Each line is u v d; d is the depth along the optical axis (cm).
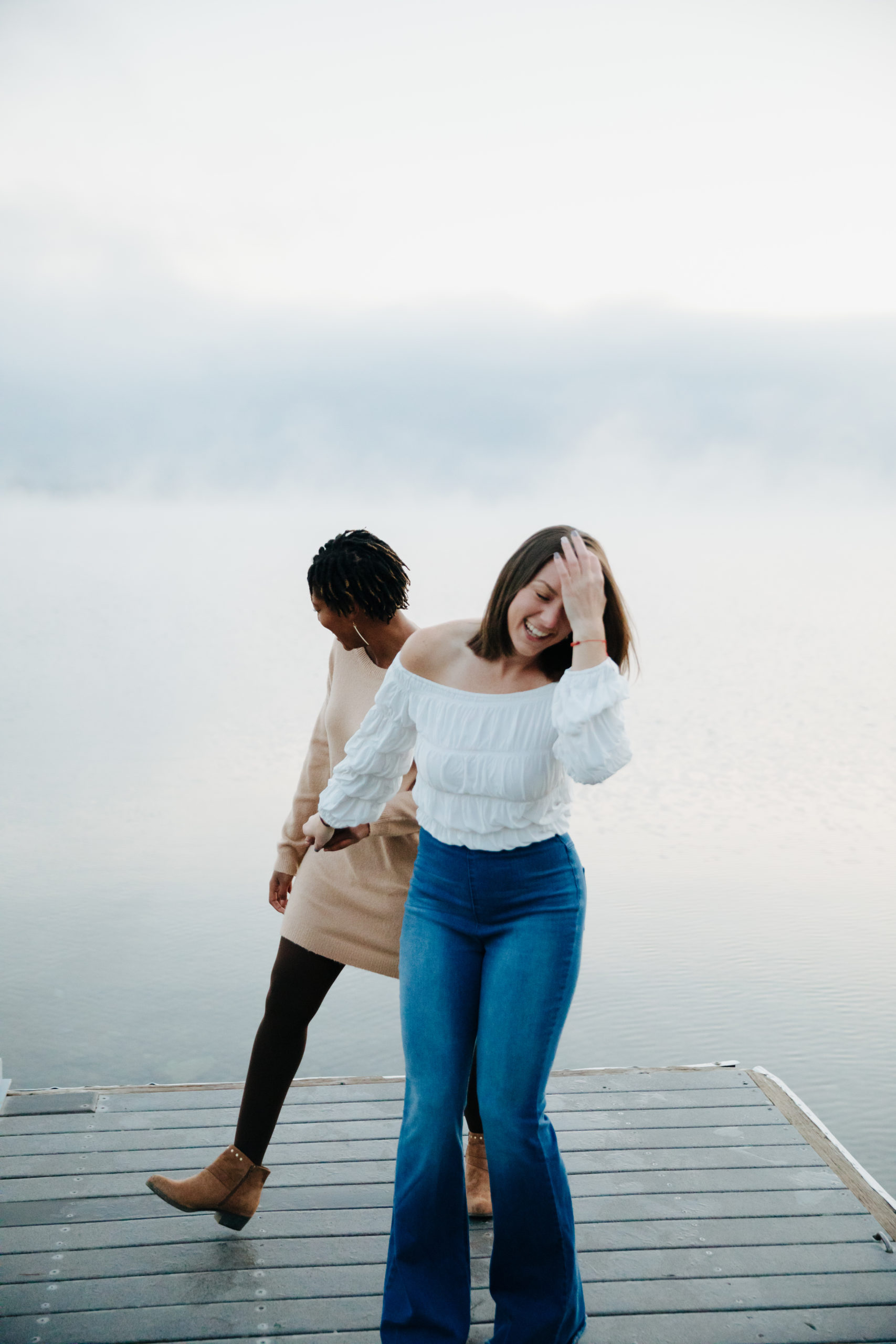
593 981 521
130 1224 222
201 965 543
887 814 892
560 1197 183
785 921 612
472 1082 221
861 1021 469
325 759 235
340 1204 232
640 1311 201
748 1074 295
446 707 186
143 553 4531
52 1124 260
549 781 182
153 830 822
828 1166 249
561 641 187
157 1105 271
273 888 241
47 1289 202
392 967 219
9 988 512
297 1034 217
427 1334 184
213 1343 190
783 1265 214
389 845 217
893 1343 193
